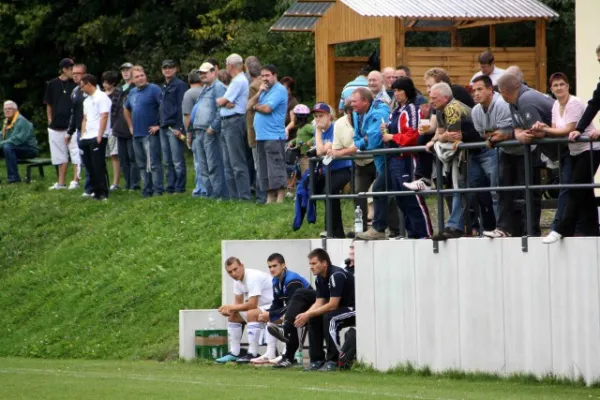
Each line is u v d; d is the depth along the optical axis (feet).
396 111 168.76
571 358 146.92
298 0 264.72
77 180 295.48
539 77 252.01
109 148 282.97
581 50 191.62
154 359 196.75
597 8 189.06
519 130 149.59
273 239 210.18
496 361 155.22
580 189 146.82
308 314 172.04
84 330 214.48
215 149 245.04
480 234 159.43
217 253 223.71
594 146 146.10
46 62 435.12
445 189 162.50
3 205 286.05
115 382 149.07
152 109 260.62
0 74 437.58
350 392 135.13
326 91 267.59
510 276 153.48
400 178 169.27
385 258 169.68
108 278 231.30
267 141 229.45
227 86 246.47
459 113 157.48
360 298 173.37
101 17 406.41
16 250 261.03
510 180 155.74
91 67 430.20
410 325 166.09
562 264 147.43
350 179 193.77
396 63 244.01
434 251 162.40
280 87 229.25
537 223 156.04
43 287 239.30
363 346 172.96
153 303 215.31
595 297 144.05
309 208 196.44
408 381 152.15
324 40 267.18
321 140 193.98
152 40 410.52
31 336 219.41
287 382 149.79
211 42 394.73
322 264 172.55
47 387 141.79
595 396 132.46
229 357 186.91
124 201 266.98
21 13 417.49
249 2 393.29
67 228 263.70
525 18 248.93
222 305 192.75
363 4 243.81
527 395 133.08
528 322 151.43
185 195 256.11
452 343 160.66
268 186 232.53
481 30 324.80
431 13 242.17
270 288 187.73
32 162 312.09
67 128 297.12
